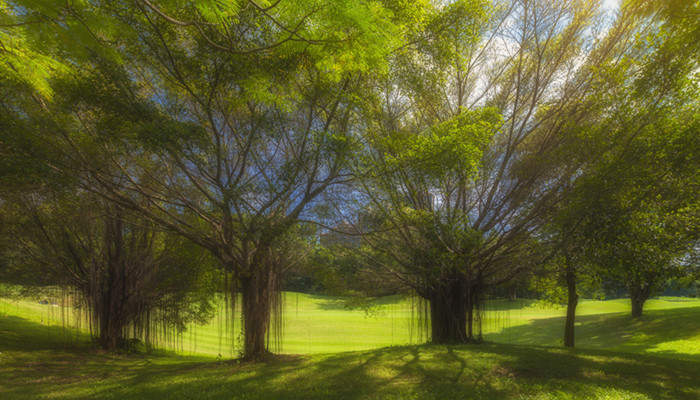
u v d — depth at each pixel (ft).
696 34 32.04
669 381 32.94
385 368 38.45
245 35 32.99
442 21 42.19
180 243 60.85
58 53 22.77
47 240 54.24
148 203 47.75
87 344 60.18
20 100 34.06
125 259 61.46
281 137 41.70
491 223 50.67
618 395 28.81
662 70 35.06
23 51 23.53
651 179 34.68
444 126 41.47
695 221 34.53
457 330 55.77
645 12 40.68
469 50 51.93
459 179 42.96
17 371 40.42
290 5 17.51
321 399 29.43
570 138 41.52
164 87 41.55
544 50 50.06
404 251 48.14
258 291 46.78
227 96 38.78
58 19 18.76
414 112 53.52
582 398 28.17
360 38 19.36
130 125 35.47
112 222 57.52
